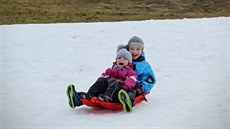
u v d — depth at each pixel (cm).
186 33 1112
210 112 562
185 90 668
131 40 612
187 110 571
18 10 2141
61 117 557
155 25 1220
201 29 1152
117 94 561
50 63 883
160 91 665
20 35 1158
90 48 999
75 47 1013
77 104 575
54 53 967
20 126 530
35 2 2361
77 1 2398
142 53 617
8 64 891
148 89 600
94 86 569
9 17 1967
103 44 1034
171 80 729
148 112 563
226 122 524
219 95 639
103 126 513
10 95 678
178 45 996
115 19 1873
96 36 1116
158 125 512
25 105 621
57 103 623
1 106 620
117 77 580
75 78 769
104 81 573
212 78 736
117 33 1141
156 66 823
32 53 975
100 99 559
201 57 888
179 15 1966
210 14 1989
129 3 2317
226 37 1059
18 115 575
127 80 564
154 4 2278
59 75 793
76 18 1939
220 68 800
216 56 890
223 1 2303
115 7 2216
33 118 560
